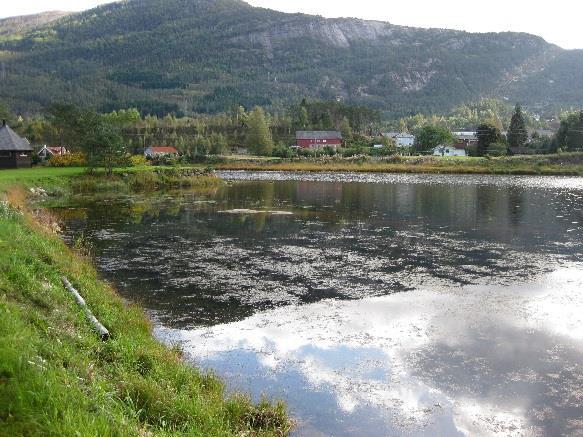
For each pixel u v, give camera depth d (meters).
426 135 141.12
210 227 33.47
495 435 9.60
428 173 95.00
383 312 16.48
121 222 35.38
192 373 10.92
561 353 13.22
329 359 12.88
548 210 42.69
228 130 165.25
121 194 55.66
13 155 69.56
